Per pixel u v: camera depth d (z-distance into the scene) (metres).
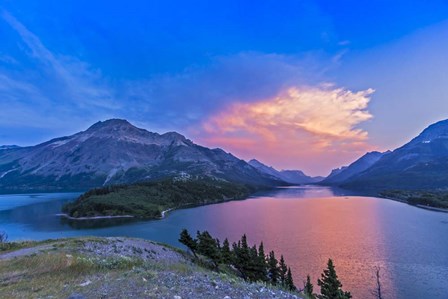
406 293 62.16
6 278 19.73
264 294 17.08
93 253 34.41
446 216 172.50
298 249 97.75
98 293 14.91
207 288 16.69
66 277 19.25
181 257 55.09
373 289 64.12
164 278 18.31
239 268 62.91
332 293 51.19
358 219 163.12
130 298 14.09
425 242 105.56
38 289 16.39
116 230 148.62
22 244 38.28
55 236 132.50
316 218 170.00
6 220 193.00
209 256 62.34
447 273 73.31
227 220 171.12
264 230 134.88
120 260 25.48
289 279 60.25
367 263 81.88
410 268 77.25
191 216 194.75
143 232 140.25
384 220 158.75
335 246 101.12
